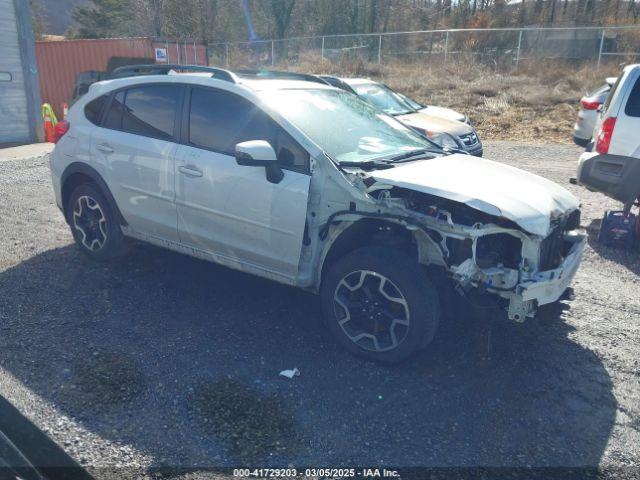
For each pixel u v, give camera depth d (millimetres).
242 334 4273
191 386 3592
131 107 5094
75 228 5605
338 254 4156
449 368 3896
